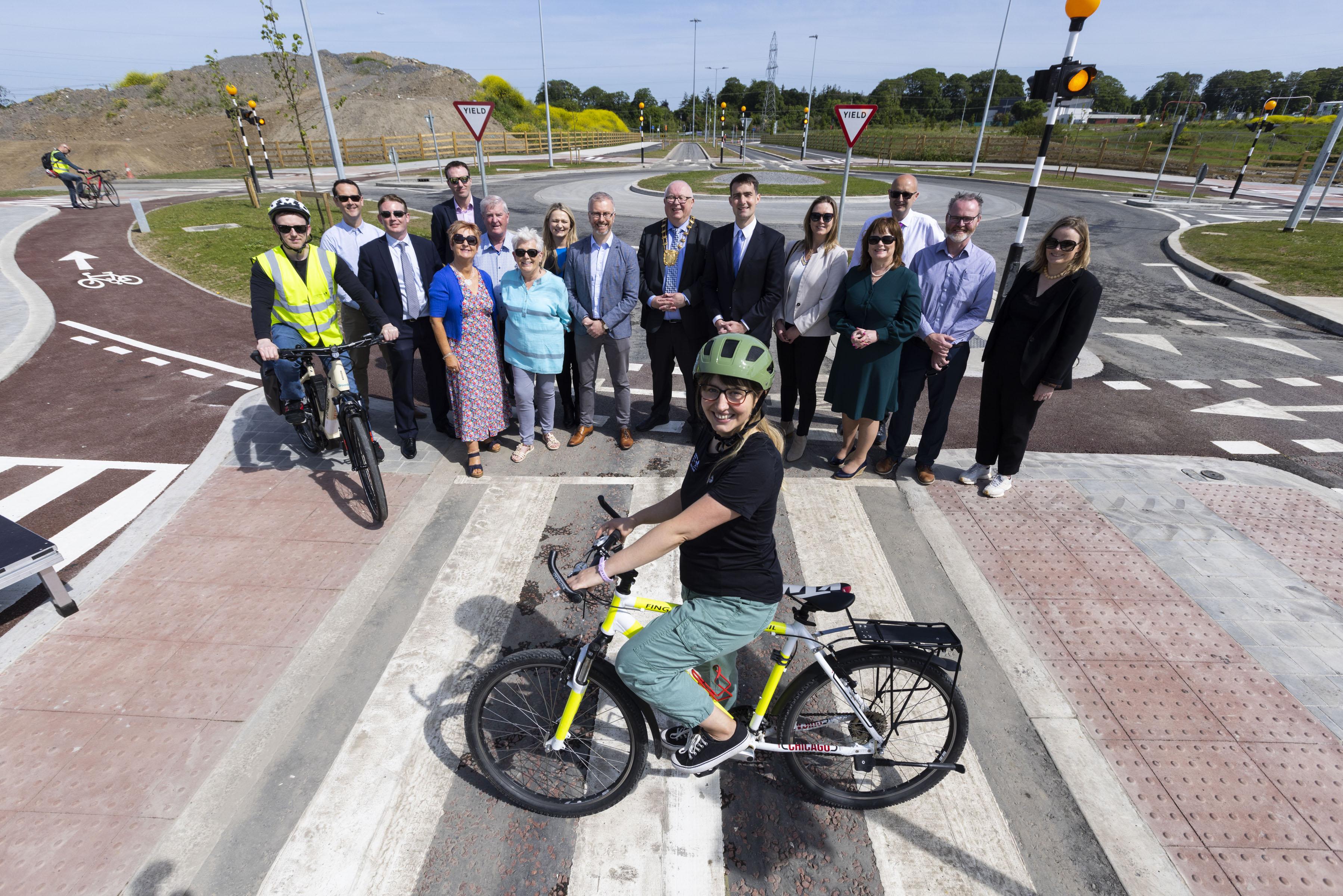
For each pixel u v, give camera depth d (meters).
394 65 70.88
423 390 6.82
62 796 2.53
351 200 5.05
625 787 2.49
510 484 4.86
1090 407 6.64
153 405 6.39
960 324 4.46
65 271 11.21
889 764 2.52
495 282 5.33
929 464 4.84
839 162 46.94
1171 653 3.30
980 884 2.31
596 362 5.38
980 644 3.37
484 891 2.28
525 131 54.94
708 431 2.09
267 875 2.31
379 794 2.60
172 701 2.96
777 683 2.48
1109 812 2.53
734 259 4.82
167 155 36.78
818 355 4.89
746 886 2.31
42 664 3.15
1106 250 15.65
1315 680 3.13
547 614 3.57
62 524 4.47
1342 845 2.40
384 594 3.70
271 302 4.22
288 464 5.07
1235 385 7.30
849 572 3.95
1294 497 4.77
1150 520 4.46
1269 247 14.84
